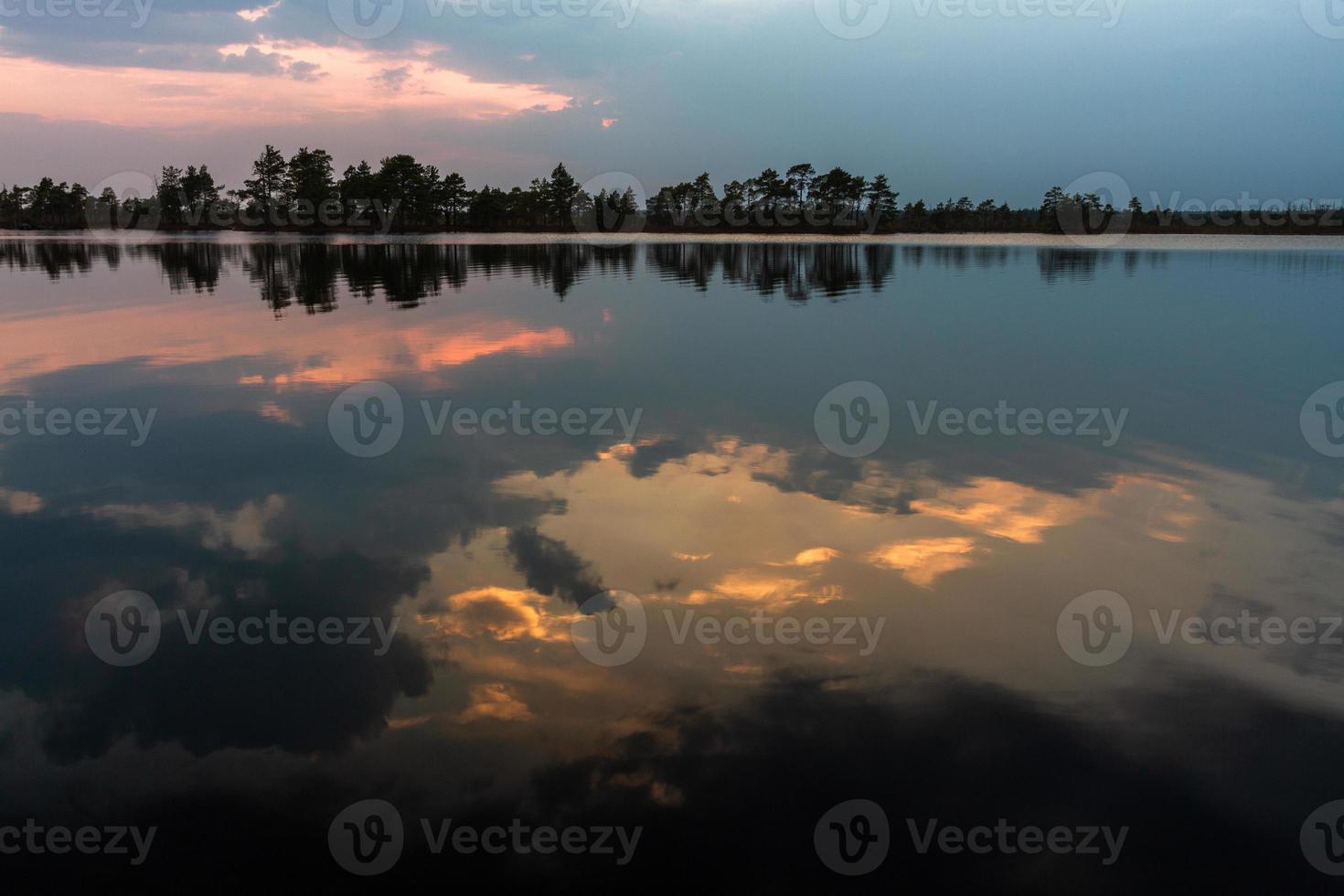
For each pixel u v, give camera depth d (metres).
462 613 3.06
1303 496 4.26
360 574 3.38
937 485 4.44
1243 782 2.18
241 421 5.74
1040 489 4.36
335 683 2.62
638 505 4.14
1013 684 2.61
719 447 5.13
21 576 3.39
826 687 2.60
